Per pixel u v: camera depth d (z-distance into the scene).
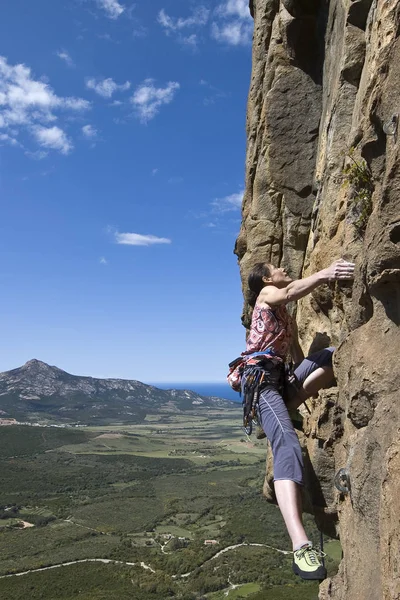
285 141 6.32
